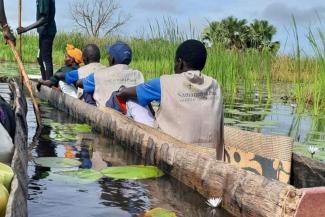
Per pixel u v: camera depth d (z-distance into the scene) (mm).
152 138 3740
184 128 3490
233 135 3562
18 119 3412
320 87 7367
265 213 2262
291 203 2049
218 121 3576
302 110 7672
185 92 3525
